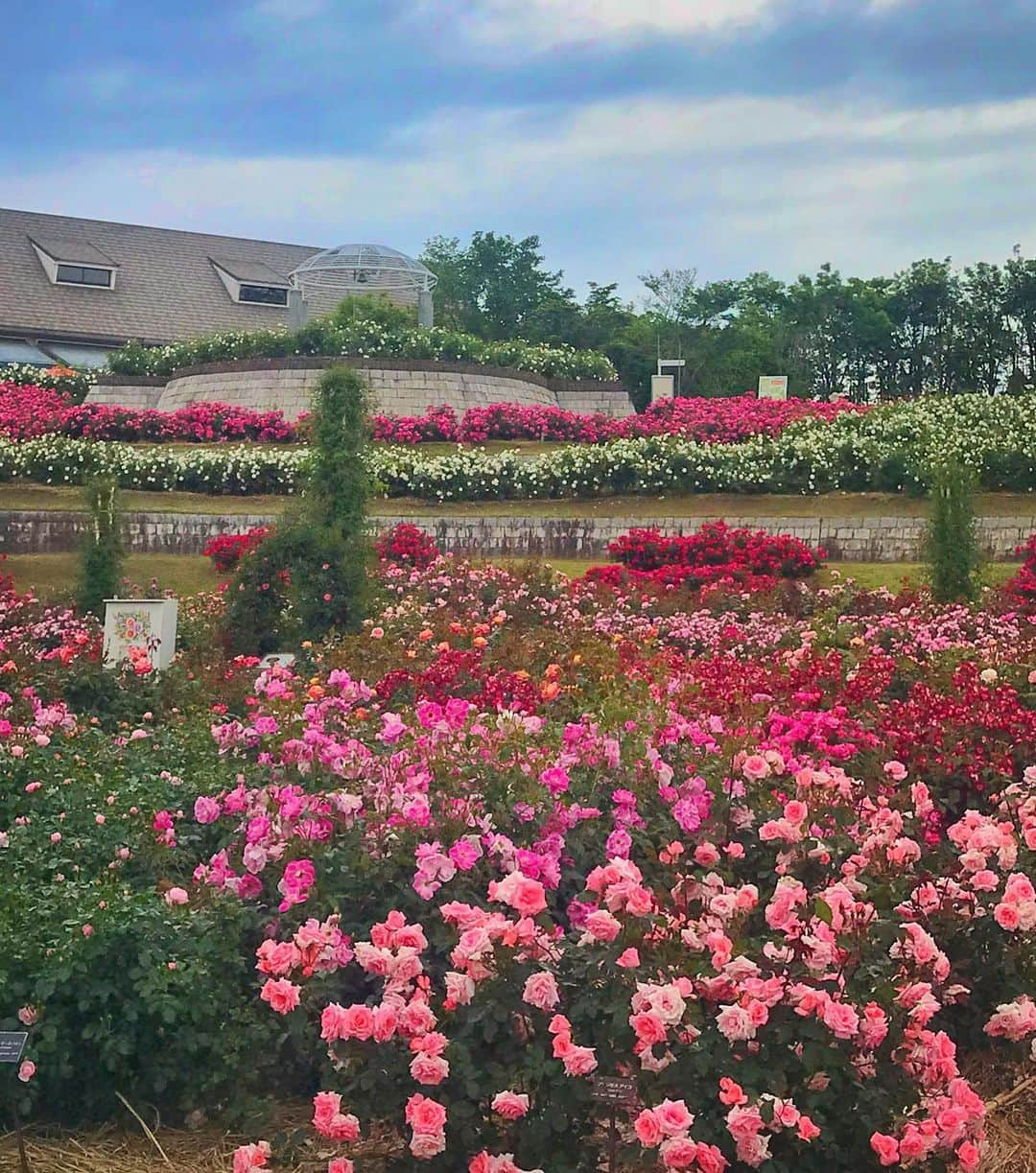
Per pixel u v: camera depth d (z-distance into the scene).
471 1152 4.18
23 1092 4.61
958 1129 4.06
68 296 48.91
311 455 14.73
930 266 55.88
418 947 4.32
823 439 23.27
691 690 8.12
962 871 5.24
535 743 6.08
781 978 4.15
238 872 5.41
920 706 7.21
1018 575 16.48
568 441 27.05
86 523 16.61
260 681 8.36
